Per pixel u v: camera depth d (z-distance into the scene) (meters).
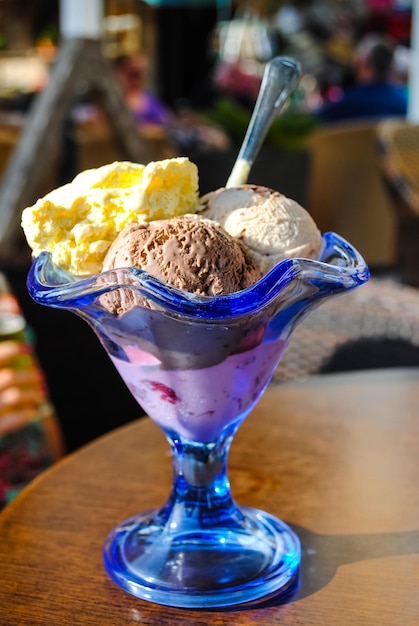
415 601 0.40
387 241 2.21
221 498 0.45
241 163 0.46
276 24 3.35
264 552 0.43
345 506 0.48
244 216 0.42
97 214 0.42
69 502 0.49
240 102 2.54
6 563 0.44
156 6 3.65
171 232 0.40
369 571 0.42
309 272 0.38
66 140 1.51
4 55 3.40
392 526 0.46
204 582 0.41
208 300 0.37
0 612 0.40
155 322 0.38
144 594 0.41
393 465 0.52
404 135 1.64
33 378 0.72
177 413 0.42
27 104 2.72
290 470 0.52
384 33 3.50
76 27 2.17
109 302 0.38
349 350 0.78
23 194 1.34
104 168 0.43
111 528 0.46
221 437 0.44
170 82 3.79
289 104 2.35
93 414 0.89
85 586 0.42
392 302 0.78
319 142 2.07
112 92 1.45
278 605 0.40
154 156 1.70
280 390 0.62
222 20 3.69
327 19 3.40
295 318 0.41
